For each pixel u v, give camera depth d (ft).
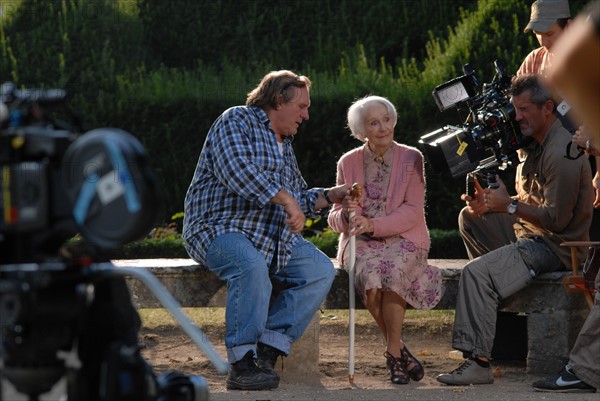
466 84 26.86
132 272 12.55
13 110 12.36
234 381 24.17
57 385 13.61
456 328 25.52
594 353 23.70
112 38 58.18
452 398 23.04
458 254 42.39
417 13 59.72
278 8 63.77
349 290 25.95
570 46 7.94
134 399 12.05
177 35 63.36
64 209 11.83
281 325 25.14
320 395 23.49
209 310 38.29
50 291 11.68
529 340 26.68
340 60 59.72
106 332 12.86
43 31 56.49
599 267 24.47
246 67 60.90
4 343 11.89
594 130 8.21
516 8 48.91
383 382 25.82
